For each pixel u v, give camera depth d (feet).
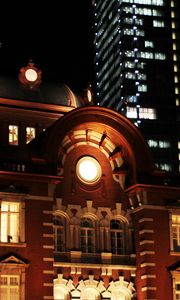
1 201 140.87
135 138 160.04
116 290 150.20
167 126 509.35
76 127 154.71
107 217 155.74
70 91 186.91
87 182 156.97
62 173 154.10
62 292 144.77
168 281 151.12
